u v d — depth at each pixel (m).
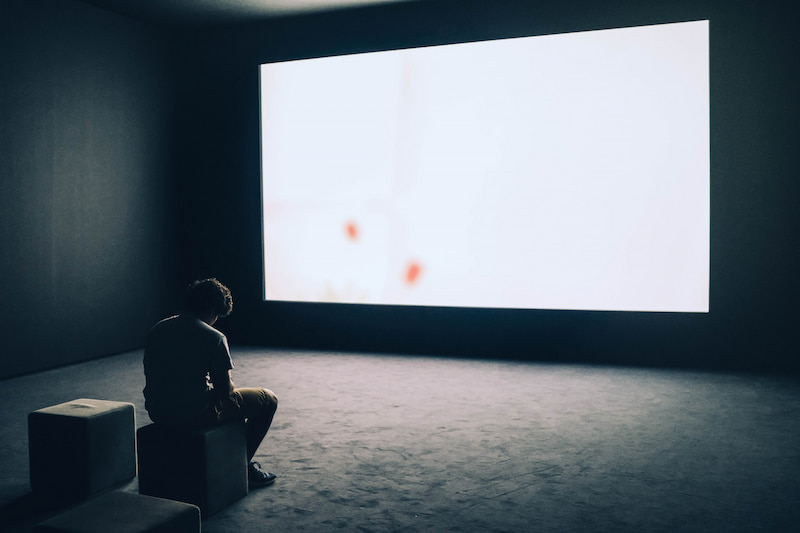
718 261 5.68
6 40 5.51
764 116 5.55
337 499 2.93
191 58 7.36
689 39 5.63
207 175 7.37
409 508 2.83
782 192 5.54
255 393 2.99
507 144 6.10
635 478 3.17
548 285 6.07
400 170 6.47
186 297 2.87
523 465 3.35
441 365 5.92
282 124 6.94
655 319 5.81
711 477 3.18
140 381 5.46
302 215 6.91
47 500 2.99
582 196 5.92
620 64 5.77
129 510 2.20
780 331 5.59
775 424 4.06
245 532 2.61
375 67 6.52
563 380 5.28
